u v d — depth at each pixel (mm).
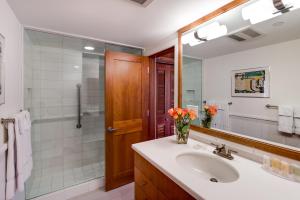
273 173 974
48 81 2225
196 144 1514
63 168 2396
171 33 1894
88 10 1366
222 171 1170
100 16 1474
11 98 1347
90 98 2592
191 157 1350
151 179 1210
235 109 1324
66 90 2371
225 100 1396
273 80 1089
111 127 2086
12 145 1086
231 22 1309
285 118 1038
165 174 1028
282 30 1036
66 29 1780
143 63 2344
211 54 1492
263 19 1125
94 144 2656
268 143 1113
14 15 1427
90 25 1675
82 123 2535
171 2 1246
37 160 2178
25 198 1774
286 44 1021
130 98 2236
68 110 2404
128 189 2146
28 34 1846
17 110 1530
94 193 2049
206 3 1267
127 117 2217
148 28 1749
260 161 1124
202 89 1590
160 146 1456
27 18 1515
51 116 2271
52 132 2293
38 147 2182
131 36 1986
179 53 1801
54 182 2127
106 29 1776
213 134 1474
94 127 2650
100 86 2680
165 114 3111
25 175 1265
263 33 1129
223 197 762
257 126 1183
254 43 1184
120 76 2143
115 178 2146
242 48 1260
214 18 1410
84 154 2570
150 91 2547
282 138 1053
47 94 2227
